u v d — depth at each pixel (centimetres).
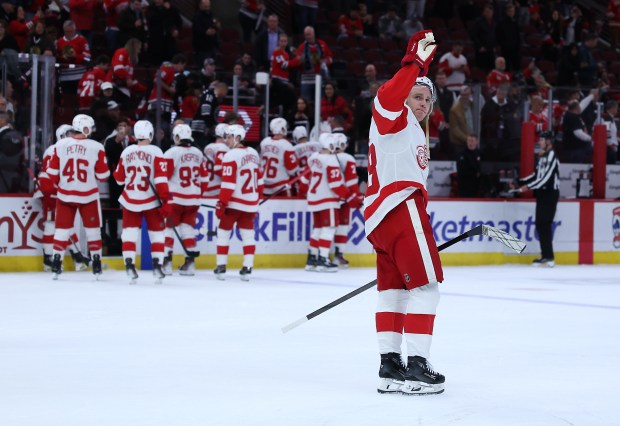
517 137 2005
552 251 1944
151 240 1486
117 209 1714
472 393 680
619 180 2131
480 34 2545
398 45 2627
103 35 2358
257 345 900
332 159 1727
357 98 1902
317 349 877
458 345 909
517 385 714
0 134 1655
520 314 1158
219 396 664
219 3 2719
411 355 679
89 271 1673
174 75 1847
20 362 802
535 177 1906
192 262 1644
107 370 765
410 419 596
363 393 679
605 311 1202
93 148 1503
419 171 687
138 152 1458
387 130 671
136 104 1808
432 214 1914
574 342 938
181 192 1642
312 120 1903
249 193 1542
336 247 1823
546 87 2023
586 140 2070
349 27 2595
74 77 1744
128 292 1357
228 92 1861
